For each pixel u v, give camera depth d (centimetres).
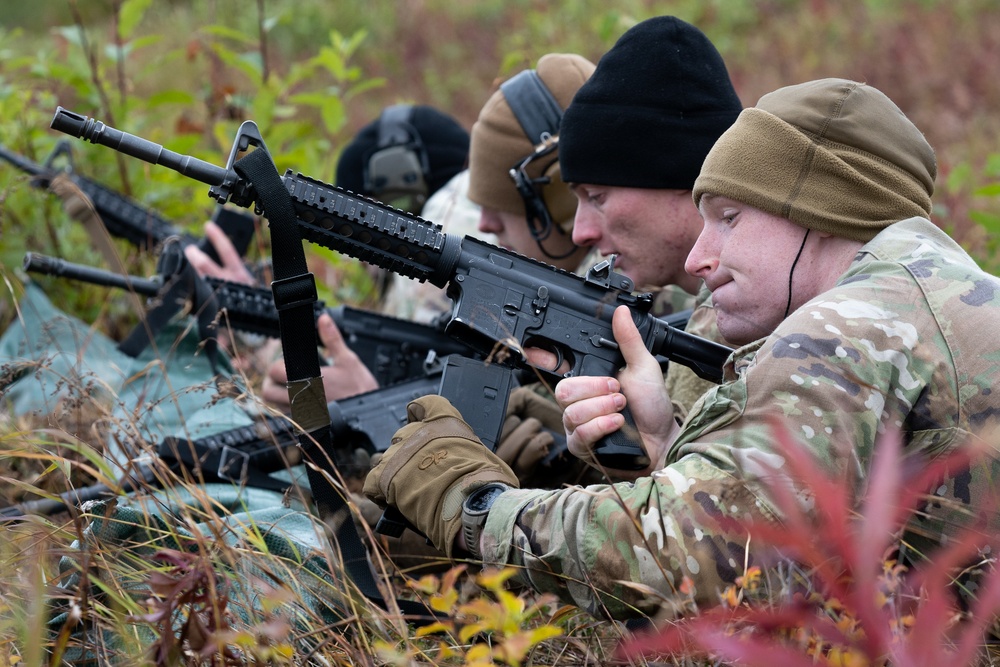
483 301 333
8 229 593
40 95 670
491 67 1584
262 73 680
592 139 386
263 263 569
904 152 288
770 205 285
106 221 549
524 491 279
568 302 335
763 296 292
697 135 385
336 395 461
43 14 1856
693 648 227
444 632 306
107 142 310
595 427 304
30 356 419
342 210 325
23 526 276
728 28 1664
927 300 264
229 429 422
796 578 235
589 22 1570
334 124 666
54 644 256
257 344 560
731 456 246
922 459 259
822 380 247
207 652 216
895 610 219
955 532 254
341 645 256
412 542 378
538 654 276
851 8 1630
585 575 254
